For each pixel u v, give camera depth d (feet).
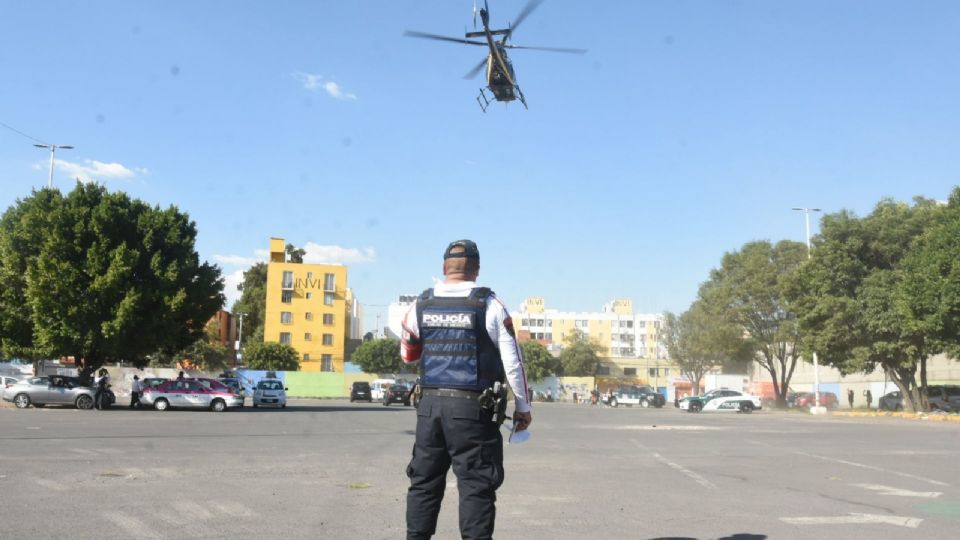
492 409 13.44
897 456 44.73
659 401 193.88
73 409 103.24
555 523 21.94
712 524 22.03
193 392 111.04
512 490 28.66
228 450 43.11
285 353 276.00
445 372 13.61
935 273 106.01
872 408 164.45
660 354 382.22
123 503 23.40
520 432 14.34
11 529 19.27
